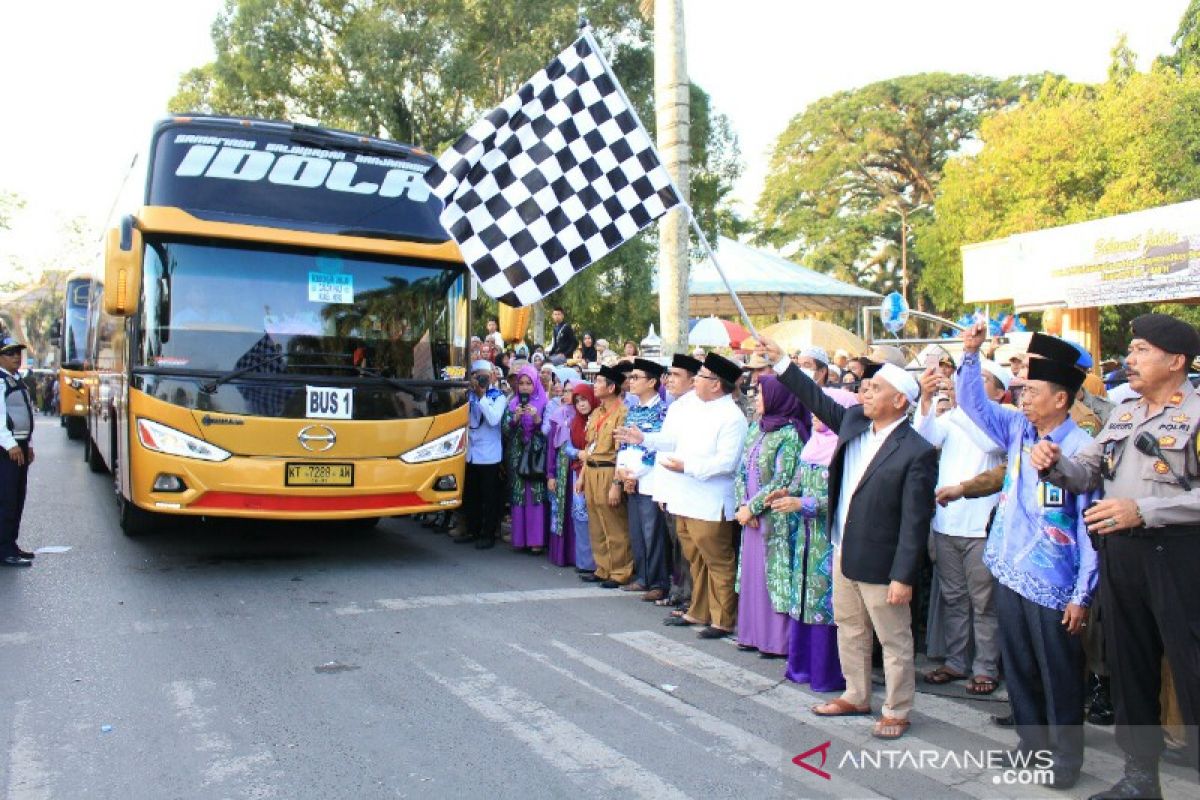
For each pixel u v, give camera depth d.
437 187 6.47
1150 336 3.77
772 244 54.28
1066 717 4.11
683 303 10.22
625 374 8.14
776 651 5.97
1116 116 25.81
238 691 5.15
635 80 25.14
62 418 23.81
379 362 7.96
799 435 5.78
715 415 6.43
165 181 7.59
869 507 4.65
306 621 6.59
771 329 15.92
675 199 6.18
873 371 5.09
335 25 25.80
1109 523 3.63
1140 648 3.79
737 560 6.58
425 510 8.19
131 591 7.30
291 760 4.27
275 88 25.75
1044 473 4.01
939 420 5.77
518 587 7.87
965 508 5.62
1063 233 14.21
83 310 19.86
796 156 53.50
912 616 6.47
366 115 24.42
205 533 9.74
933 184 50.16
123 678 5.31
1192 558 3.64
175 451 7.35
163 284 7.46
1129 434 3.87
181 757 4.27
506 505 10.85
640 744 4.55
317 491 7.64
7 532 8.02
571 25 24.16
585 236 6.38
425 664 5.70
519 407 9.26
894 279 51.84
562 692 5.27
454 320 8.34
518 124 6.48
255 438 7.49
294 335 7.69
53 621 6.41
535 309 24.78
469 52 24.70
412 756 4.34
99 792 3.91
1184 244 12.16
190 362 7.43
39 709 4.81
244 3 24.69
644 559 7.53
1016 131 29.89
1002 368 6.54
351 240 7.87
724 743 4.58
